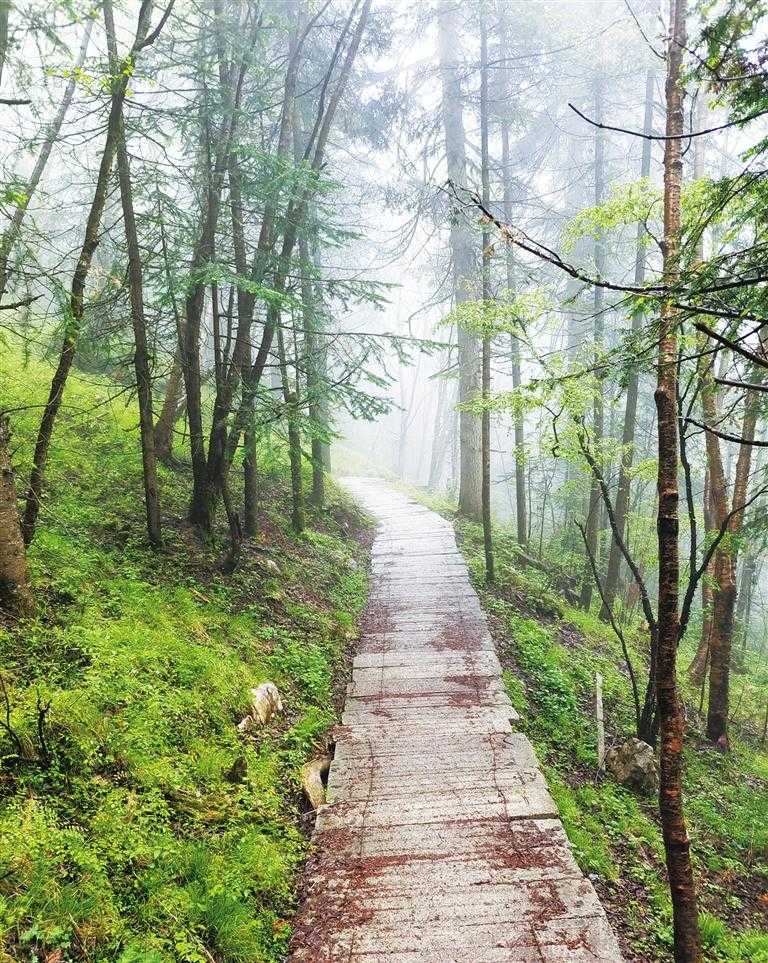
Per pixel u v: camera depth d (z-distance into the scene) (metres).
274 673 7.75
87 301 8.73
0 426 5.62
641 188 7.18
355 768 6.67
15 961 3.13
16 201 5.14
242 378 9.23
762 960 5.13
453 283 17.53
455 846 5.47
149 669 5.94
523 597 12.61
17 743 4.31
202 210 9.34
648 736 8.20
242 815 5.25
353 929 4.55
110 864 4.00
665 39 3.73
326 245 9.77
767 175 3.28
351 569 13.20
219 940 4.03
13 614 5.57
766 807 7.96
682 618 7.51
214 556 9.29
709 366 4.73
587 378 8.56
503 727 7.54
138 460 10.45
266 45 11.23
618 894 5.41
